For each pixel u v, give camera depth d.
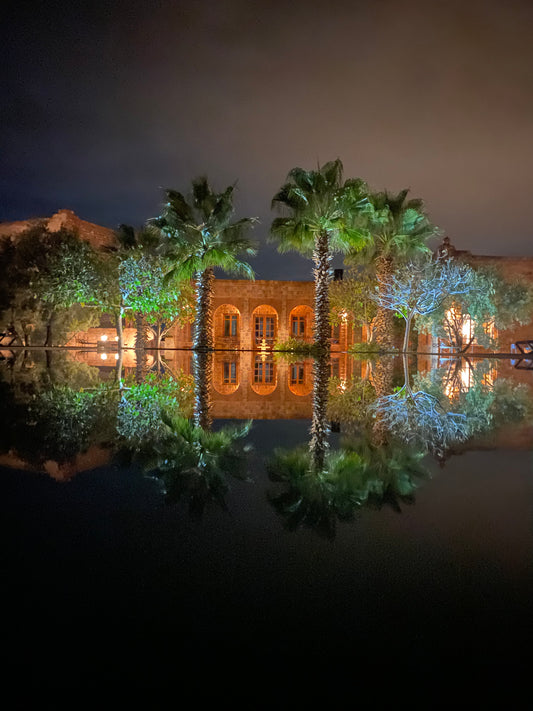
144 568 1.49
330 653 1.08
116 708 0.88
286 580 1.42
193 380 10.84
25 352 20.05
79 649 1.08
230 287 36.47
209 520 1.93
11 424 4.30
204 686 0.96
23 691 0.94
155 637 1.13
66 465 2.87
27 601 1.27
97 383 8.98
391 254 25.08
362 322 32.38
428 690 0.96
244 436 4.13
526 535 1.81
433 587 1.39
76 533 1.77
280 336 36.84
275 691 0.95
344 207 20.64
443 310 27.41
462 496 2.33
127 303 24.09
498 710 0.92
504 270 33.16
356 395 8.23
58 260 23.08
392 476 2.73
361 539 1.75
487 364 19.30
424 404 6.85
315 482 2.57
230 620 1.20
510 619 1.24
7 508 2.05
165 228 22.34
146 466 2.88
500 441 3.95
